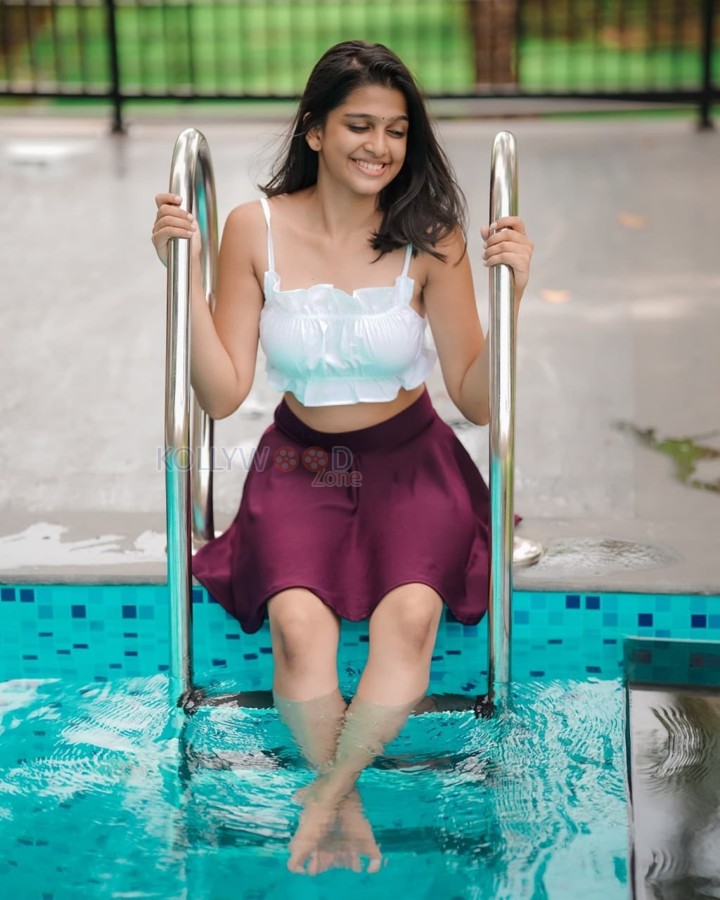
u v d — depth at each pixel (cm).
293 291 281
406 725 269
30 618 307
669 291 526
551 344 480
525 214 623
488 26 905
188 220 257
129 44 1438
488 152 734
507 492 260
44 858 223
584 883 215
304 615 264
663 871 216
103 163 725
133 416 426
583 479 375
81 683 301
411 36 1227
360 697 259
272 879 218
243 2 878
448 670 304
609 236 590
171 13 1479
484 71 920
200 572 294
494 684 274
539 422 418
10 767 256
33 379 456
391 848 225
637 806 236
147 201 651
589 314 506
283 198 293
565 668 303
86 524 335
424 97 277
